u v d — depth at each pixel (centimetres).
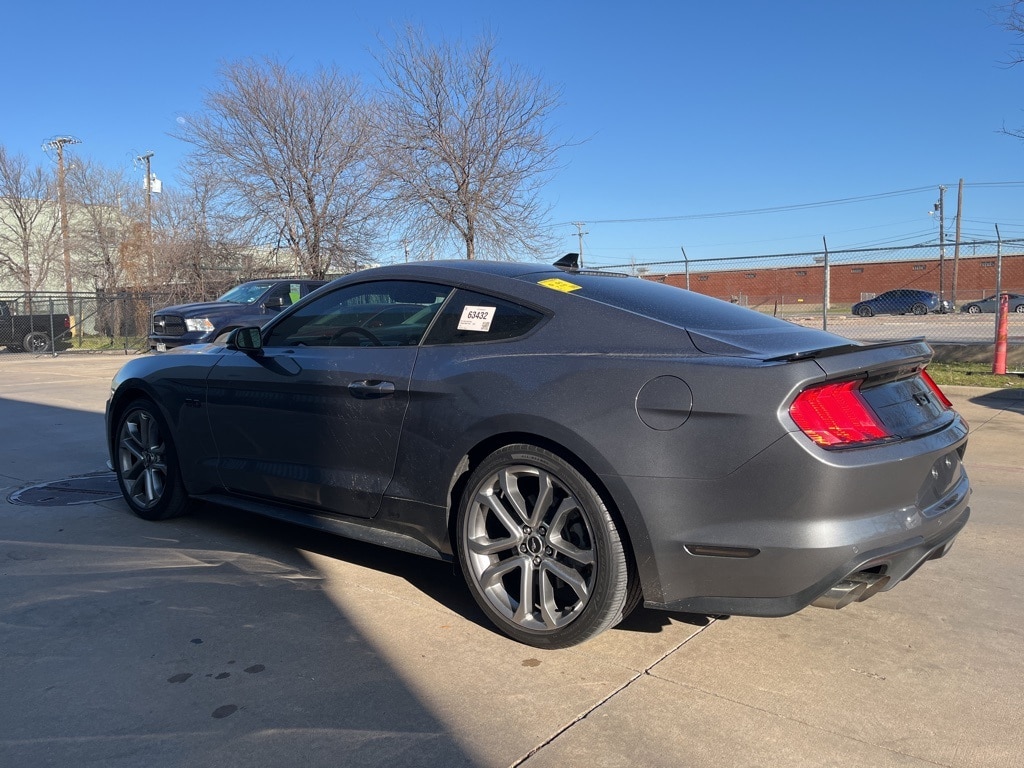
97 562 414
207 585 382
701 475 275
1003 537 471
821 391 274
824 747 247
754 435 268
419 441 345
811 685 288
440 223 1873
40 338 2472
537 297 338
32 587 377
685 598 286
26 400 1111
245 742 247
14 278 3753
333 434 380
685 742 250
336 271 2436
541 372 313
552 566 309
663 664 304
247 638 323
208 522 493
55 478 615
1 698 273
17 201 3691
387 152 1905
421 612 353
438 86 1817
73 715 263
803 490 263
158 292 2630
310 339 411
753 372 272
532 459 310
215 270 2603
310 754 241
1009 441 767
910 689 286
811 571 265
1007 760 241
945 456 314
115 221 3716
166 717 262
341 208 2378
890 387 307
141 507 493
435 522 345
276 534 469
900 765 238
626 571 295
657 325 312
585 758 240
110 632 327
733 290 1919
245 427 423
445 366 341
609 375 297
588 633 301
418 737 251
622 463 286
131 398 507
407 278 380
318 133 2359
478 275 360
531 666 301
